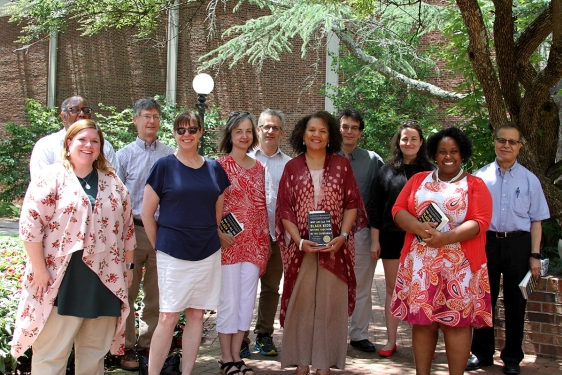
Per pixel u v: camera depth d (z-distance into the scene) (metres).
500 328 5.32
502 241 4.71
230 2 19.33
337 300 4.47
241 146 4.67
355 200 4.57
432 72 15.58
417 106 15.47
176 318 4.12
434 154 4.16
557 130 6.44
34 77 22.77
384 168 5.21
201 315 4.27
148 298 4.81
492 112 6.18
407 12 11.69
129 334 4.75
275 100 18.91
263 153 5.27
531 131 6.20
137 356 4.79
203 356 5.20
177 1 13.31
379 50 14.48
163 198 4.17
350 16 13.25
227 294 4.52
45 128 19.55
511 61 6.29
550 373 4.68
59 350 3.55
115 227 3.71
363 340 5.36
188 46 19.92
